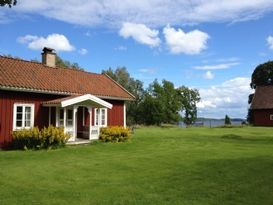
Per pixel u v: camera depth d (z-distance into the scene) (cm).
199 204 827
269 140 2722
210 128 5116
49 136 2003
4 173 1219
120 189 980
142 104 8356
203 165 1373
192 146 2195
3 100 2050
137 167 1353
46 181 1094
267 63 8281
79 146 2130
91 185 1036
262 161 1458
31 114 2205
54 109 2355
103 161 1516
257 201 852
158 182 1070
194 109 10094
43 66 2642
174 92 9025
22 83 2136
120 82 7988
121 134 2486
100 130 2469
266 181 1067
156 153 1800
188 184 1036
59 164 1432
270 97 6556
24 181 1090
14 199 874
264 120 6431
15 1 1492
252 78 8512
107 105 2502
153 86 8712
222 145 2269
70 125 2456
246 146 2197
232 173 1195
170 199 870
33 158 1622
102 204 830
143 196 900
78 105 2328
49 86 2308
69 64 6919
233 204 828
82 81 2759
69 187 1009
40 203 840
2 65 2278
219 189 970
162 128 5291
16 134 2030
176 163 1438
